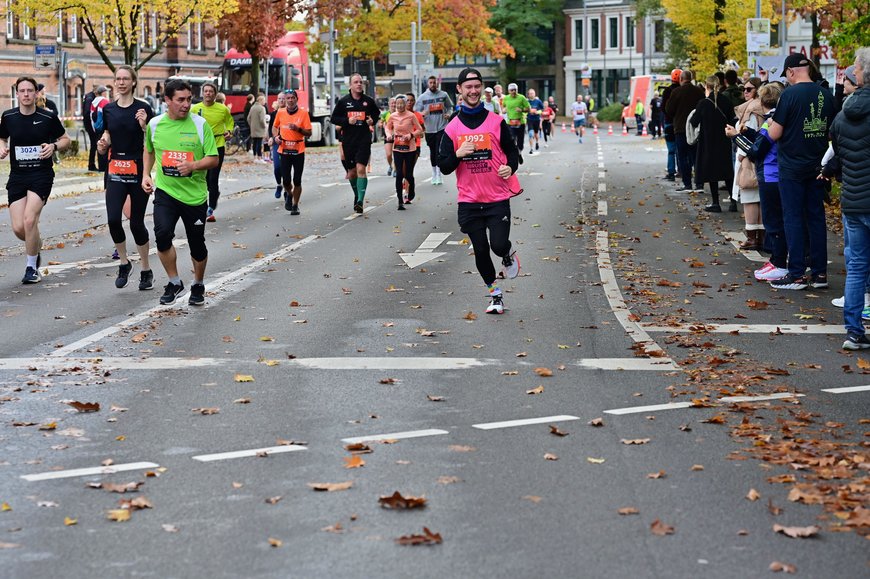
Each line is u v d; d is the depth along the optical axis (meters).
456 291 14.97
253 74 57.81
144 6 45.38
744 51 51.25
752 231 18.42
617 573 5.71
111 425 8.66
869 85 11.25
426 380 10.08
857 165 11.22
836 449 7.80
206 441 8.19
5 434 8.44
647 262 17.41
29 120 15.88
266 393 9.63
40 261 17.30
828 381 10.01
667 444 8.02
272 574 5.73
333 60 65.44
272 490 7.05
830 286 15.11
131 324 12.77
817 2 35.84
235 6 46.75
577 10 116.38
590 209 24.86
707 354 11.15
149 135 13.86
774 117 14.60
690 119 23.81
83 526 6.46
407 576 5.69
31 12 44.72
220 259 18.25
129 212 15.71
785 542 6.12
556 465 7.54
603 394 9.53
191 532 6.34
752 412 8.91
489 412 8.97
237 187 33.44
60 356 11.16
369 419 8.78
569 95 118.06
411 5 74.62
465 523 6.44
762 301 14.04
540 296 14.51
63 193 31.03
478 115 13.09
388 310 13.63
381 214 24.95
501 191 13.19
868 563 5.82
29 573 5.79
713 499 6.82
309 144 63.06
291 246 19.70
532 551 6.01
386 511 6.65
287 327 12.61
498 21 114.38
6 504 6.80
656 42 105.56
